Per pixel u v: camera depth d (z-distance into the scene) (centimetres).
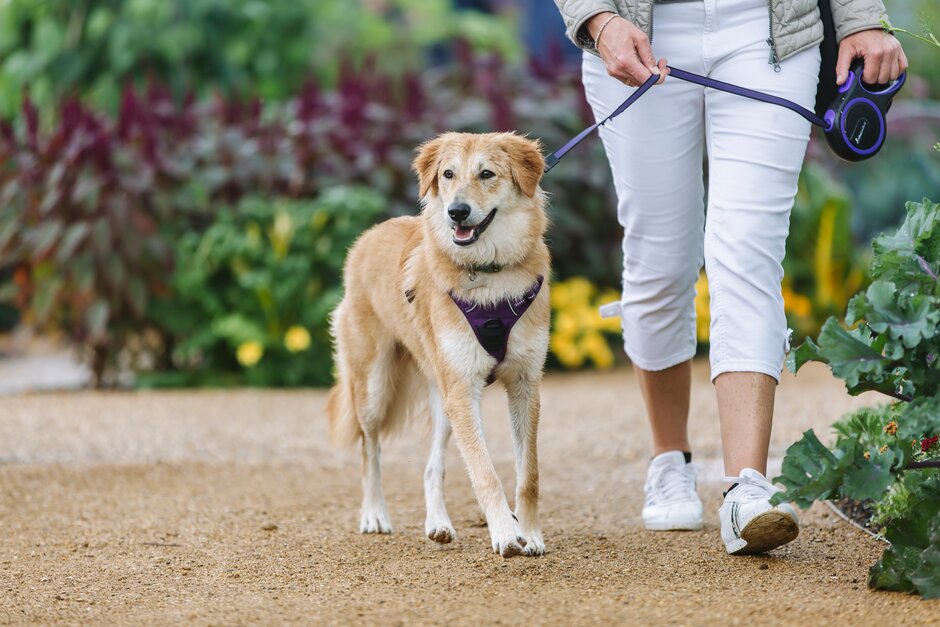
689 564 443
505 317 484
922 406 380
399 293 536
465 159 497
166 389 1047
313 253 1044
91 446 775
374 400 562
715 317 465
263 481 669
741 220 460
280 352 1048
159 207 1053
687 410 534
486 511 476
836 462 389
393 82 1277
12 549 507
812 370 1005
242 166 1089
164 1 1388
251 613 387
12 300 1130
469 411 489
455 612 379
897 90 473
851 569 428
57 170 1023
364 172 1102
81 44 1391
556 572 439
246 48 1452
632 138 486
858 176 1398
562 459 728
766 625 354
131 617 388
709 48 471
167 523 559
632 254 511
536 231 501
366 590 418
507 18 2005
